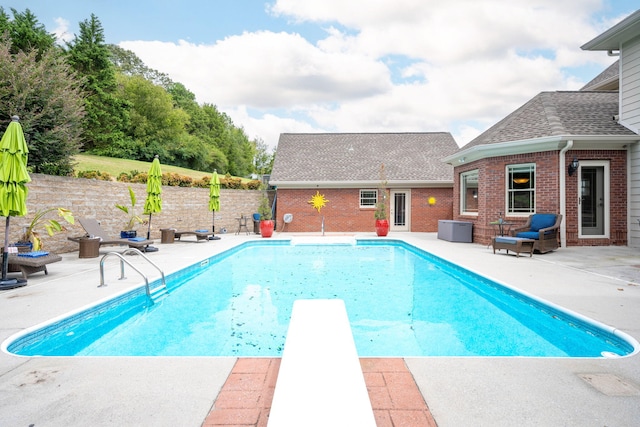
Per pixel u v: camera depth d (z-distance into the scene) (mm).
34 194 9648
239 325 5211
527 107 13852
